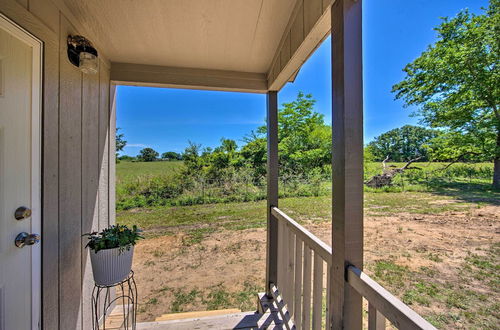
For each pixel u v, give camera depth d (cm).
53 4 122
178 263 306
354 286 79
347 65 85
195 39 167
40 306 113
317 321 112
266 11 138
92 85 168
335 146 90
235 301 229
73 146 143
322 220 397
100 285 139
